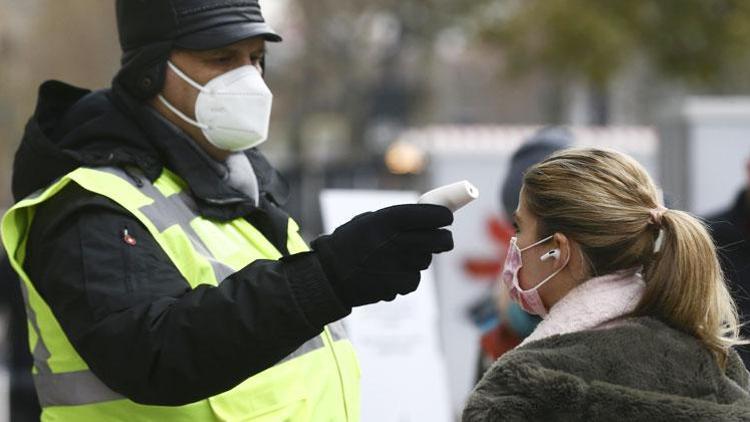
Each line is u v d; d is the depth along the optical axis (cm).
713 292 702
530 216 732
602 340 689
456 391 2055
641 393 662
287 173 7500
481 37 4416
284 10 8362
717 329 706
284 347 689
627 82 5831
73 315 723
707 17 4066
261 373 766
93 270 721
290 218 861
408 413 1567
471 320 2041
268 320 680
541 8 4100
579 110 6050
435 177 2292
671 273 697
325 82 8475
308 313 681
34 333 793
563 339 694
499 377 681
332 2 7888
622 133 2942
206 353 684
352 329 1560
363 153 8362
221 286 696
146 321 697
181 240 757
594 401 661
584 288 712
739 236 1196
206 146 823
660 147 2470
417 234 682
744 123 2284
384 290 683
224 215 802
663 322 705
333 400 806
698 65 4131
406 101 8431
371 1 7631
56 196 762
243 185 830
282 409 768
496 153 2266
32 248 768
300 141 8794
